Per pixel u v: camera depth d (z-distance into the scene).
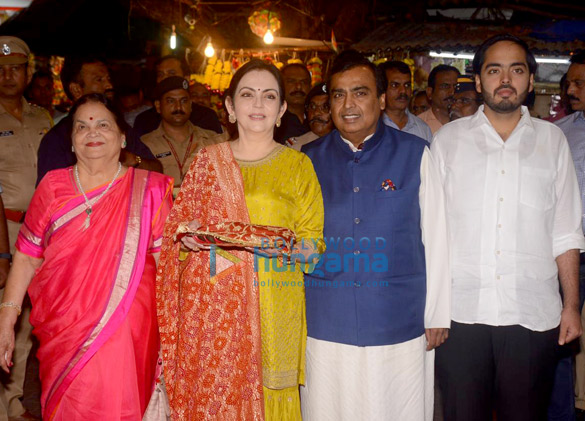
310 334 3.40
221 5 11.81
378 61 9.57
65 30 11.27
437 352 3.45
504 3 10.23
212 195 3.19
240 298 3.15
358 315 3.28
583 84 4.32
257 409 3.16
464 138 3.37
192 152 5.30
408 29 9.31
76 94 4.88
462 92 5.75
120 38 12.20
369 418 3.30
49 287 3.22
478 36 8.91
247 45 11.31
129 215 3.28
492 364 3.34
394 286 3.29
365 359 3.29
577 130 4.41
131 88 6.26
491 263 3.26
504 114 3.30
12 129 4.65
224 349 3.12
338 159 3.40
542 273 3.27
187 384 3.19
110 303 3.20
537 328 3.25
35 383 5.24
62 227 3.23
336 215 3.34
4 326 3.28
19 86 4.66
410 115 5.78
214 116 6.36
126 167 3.41
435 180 3.32
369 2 11.33
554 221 3.36
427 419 3.49
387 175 3.33
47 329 3.22
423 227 3.36
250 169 3.22
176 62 6.46
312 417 3.44
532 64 3.30
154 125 5.51
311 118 4.91
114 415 3.16
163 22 11.48
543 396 3.34
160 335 3.27
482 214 3.28
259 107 3.17
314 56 11.38
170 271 3.22
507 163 3.27
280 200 3.19
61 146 3.97
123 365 3.19
